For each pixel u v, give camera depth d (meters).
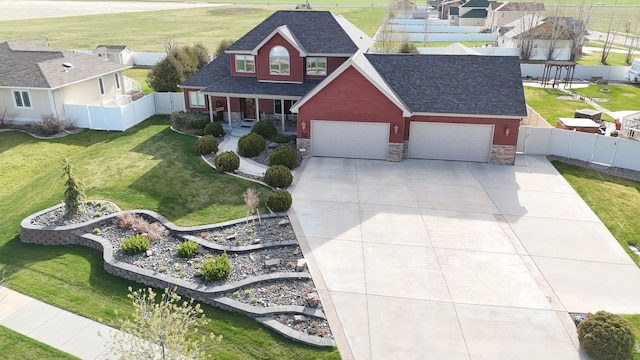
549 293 13.95
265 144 25.94
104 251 15.45
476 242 16.72
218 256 15.37
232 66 29.66
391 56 26.83
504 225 18.00
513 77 24.75
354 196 20.31
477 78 24.98
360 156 25.19
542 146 25.50
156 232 16.52
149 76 36.31
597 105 37.38
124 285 14.25
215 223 17.53
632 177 23.03
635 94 41.31
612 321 11.59
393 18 81.44
